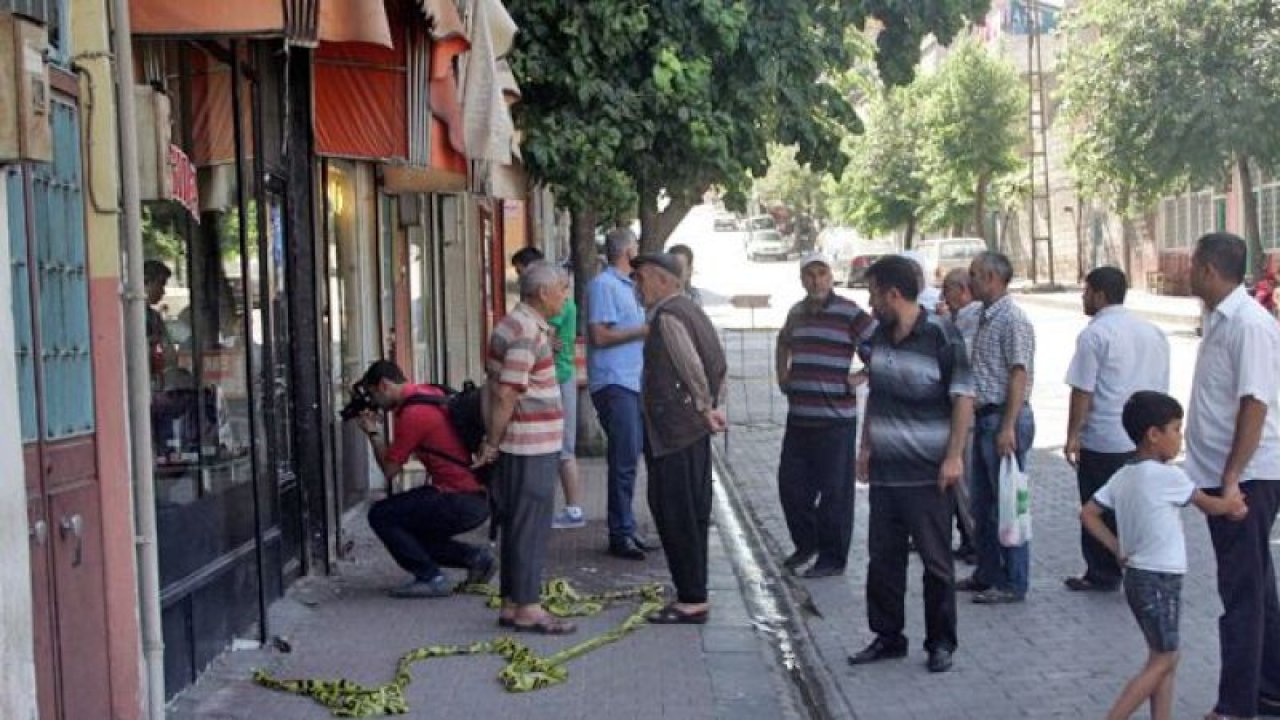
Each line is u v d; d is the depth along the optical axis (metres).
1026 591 9.49
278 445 9.35
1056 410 20.36
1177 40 33.03
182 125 7.72
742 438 18.89
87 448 5.86
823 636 8.79
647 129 13.73
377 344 13.37
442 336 17.88
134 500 6.19
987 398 9.32
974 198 55.62
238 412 8.25
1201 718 6.91
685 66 13.63
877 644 8.15
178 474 7.20
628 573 10.27
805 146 15.73
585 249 15.52
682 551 8.86
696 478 8.83
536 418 8.44
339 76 9.66
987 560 9.49
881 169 59.56
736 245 86.38
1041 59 58.59
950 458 7.69
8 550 4.74
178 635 7.10
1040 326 37.06
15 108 4.61
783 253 74.88
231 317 8.27
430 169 11.02
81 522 5.76
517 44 13.30
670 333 8.70
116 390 6.01
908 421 7.77
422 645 8.26
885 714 7.21
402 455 9.30
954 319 10.12
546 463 8.48
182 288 7.52
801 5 14.94
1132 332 9.17
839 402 10.21
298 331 9.70
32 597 5.20
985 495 9.43
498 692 7.41
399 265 14.88
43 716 5.32
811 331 10.25
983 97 53.69
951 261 45.44
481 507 9.38
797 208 80.69
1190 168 33.75
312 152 9.70
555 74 13.38
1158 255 50.09
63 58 5.77
